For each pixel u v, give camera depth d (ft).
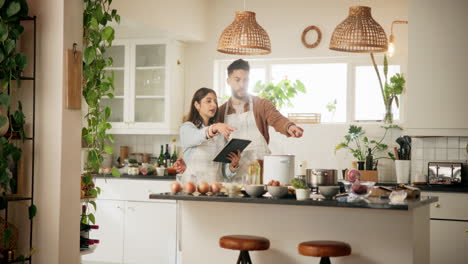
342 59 22.91
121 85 23.80
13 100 14.38
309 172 15.70
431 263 19.15
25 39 14.29
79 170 14.67
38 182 14.11
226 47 16.57
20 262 13.71
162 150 24.20
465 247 18.81
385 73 21.43
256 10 23.49
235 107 23.63
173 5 21.63
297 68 23.63
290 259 15.06
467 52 19.53
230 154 23.24
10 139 13.70
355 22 15.62
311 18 22.85
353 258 14.51
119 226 22.49
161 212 22.00
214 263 15.80
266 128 23.26
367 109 22.81
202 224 15.92
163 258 21.97
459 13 19.62
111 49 23.93
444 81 19.72
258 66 23.97
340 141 22.29
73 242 14.47
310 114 22.79
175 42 23.30
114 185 22.59
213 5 24.07
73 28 14.42
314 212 14.85
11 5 13.25
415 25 19.99
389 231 14.24
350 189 14.79
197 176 23.52
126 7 19.24
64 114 14.08
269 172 15.87
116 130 23.80
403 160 20.66
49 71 14.11
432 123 19.84
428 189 19.29
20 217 14.21
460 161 20.34
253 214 15.40
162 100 23.29
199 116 23.95
